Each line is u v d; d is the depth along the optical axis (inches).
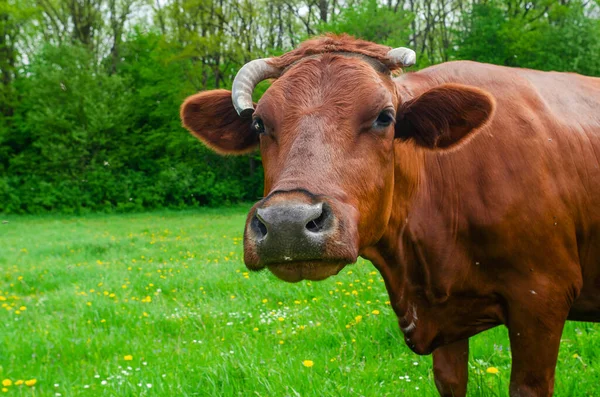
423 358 207.0
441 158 143.3
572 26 1197.1
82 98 1365.7
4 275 420.5
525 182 138.6
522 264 138.3
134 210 1309.1
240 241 596.7
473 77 153.1
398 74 147.0
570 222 142.3
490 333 226.4
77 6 1551.4
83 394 186.5
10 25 1480.1
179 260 464.4
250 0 1508.4
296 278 102.5
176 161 1473.9
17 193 1280.8
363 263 358.6
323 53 128.6
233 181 1425.9
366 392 175.2
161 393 178.1
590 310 158.1
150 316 280.4
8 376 207.3
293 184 102.5
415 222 142.0
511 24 1279.5
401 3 1552.7
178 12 1430.9
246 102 126.7
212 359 209.6
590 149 149.3
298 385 176.7
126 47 1625.2
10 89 1459.2
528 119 144.9
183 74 1473.9
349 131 111.2
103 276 397.4
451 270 143.5
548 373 139.4
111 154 1406.3
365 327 235.3
